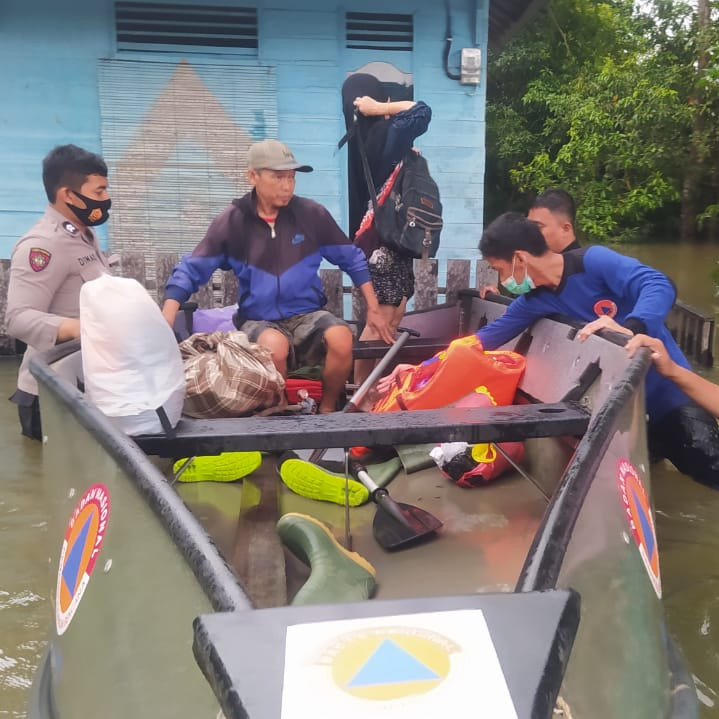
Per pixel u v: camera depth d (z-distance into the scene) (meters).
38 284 3.60
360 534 2.54
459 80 7.31
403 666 0.96
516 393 3.40
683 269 13.98
